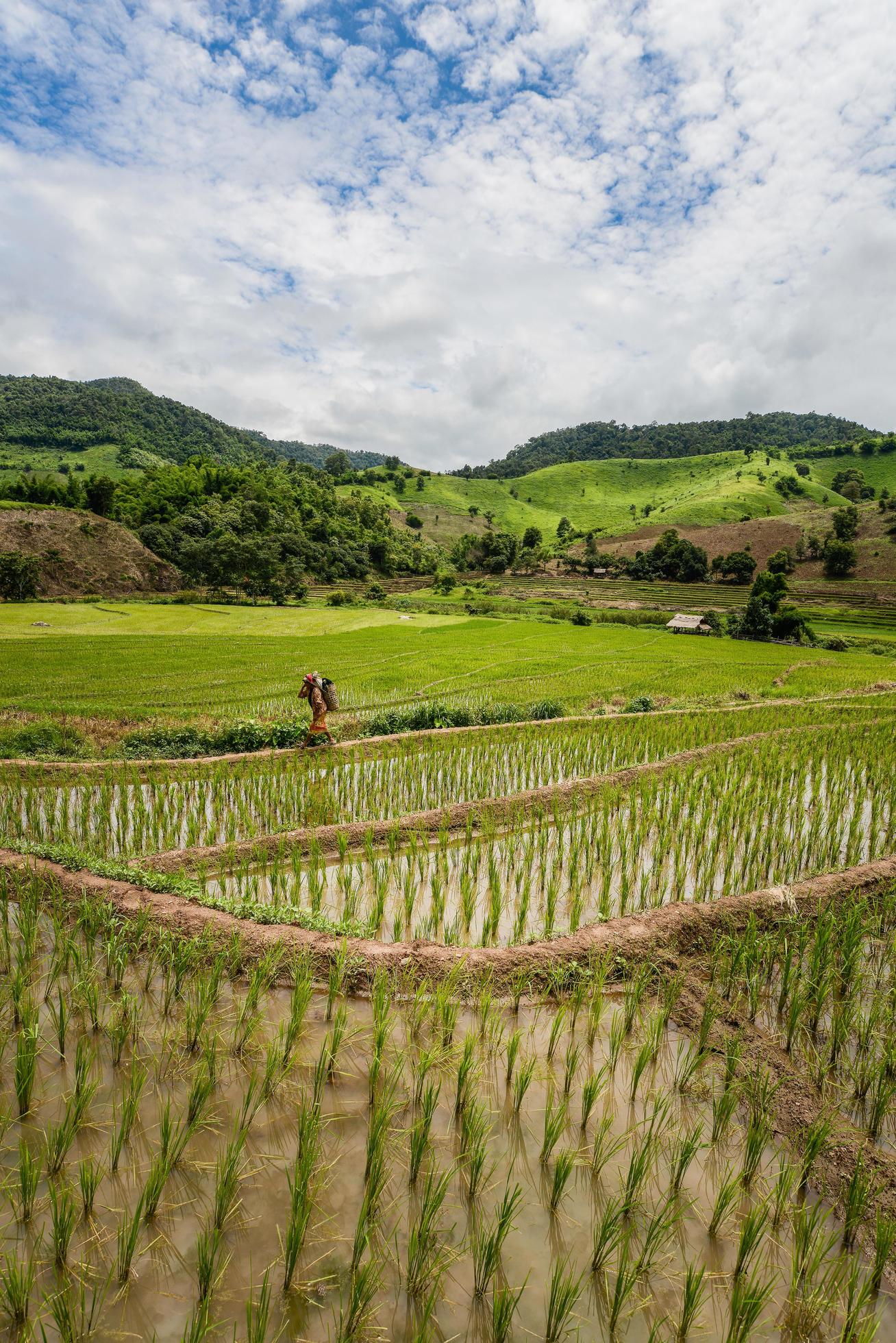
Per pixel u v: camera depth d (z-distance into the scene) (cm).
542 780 1634
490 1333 396
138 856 1097
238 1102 564
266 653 4006
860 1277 446
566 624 6906
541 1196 489
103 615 6003
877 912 939
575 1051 611
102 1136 525
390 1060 619
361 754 1788
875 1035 668
